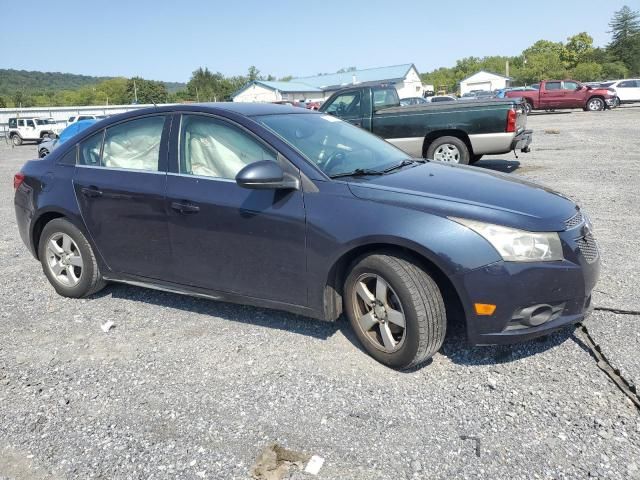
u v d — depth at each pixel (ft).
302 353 11.92
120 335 13.23
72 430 9.62
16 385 11.16
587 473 8.08
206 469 8.49
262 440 9.11
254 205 11.89
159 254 13.55
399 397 10.15
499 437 8.96
